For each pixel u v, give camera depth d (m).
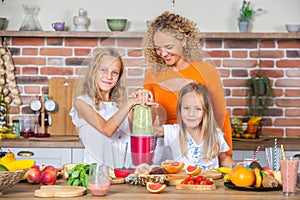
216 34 5.16
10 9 5.34
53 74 5.36
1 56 5.29
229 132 3.59
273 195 2.60
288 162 2.59
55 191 2.57
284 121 5.37
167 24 3.29
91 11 5.35
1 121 5.25
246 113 5.36
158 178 2.80
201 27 5.36
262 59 5.36
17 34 5.16
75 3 5.35
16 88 5.32
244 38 5.26
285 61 5.36
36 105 5.20
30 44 5.34
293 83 5.37
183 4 5.36
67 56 5.34
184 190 2.71
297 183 2.84
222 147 3.34
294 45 5.36
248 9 5.23
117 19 5.12
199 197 2.54
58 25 5.19
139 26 5.35
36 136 5.02
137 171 2.84
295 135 5.37
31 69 5.35
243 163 3.12
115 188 2.76
